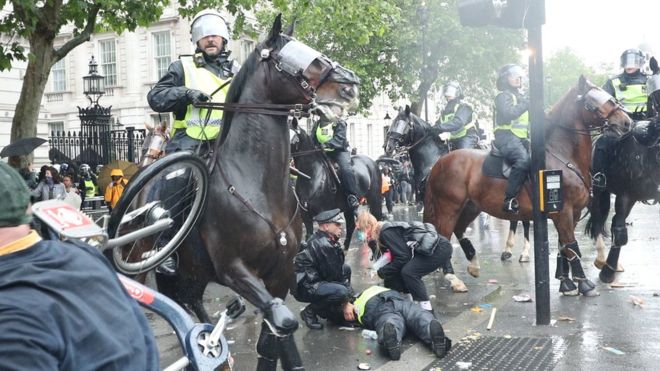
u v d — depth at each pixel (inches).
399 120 432.8
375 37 1030.4
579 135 319.3
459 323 276.1
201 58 212.7
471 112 427.2
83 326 79.1
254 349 250.4
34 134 494.9
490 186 331.6
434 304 316.2
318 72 188.4
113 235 158.6
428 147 432.5
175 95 197.8
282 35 194.9
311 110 189.2
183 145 208.2
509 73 327.6
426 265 275.6
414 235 275.4
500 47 1101.7
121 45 1363.2
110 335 81.5
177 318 116.3
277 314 170.2
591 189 345.7
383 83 1122.7
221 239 183.2
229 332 275.7
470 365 223.1
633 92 378.9
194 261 191.2
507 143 324.8
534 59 261.9
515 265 430.6
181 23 1305.4
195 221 179.0
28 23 463.5
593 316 280.5
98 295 83.5
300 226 203.5
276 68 189.2
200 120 206.5
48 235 108.1
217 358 116.3
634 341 242.7
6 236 82.0
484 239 585.0
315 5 684.1
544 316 268.2
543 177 263.0
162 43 1334.9
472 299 323.9
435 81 1125.7
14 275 79.0
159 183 184.7
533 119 264.1
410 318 246.8
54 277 80.4
